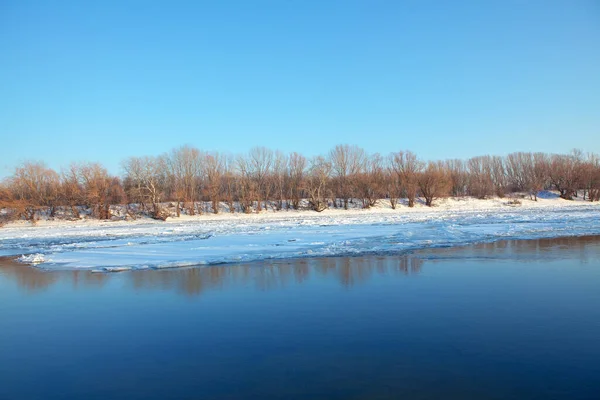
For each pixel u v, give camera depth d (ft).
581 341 34.65
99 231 151.12
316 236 109.40
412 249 83.66
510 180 295.89
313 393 27.35
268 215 209.05
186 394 27.89
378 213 206.18
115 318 44.60
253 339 36.96
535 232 106.73
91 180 201.57
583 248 80.69
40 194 201.77
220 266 71.67
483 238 97.19
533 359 31.48
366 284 55.36
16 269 75.51
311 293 51.62
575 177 252.83
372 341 35.58
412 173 236.43
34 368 32.78
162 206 208.85
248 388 28.35
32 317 45.83
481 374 29.35
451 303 45.80
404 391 27.30
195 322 42.24
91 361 33.81
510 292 49.62
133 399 27.50
